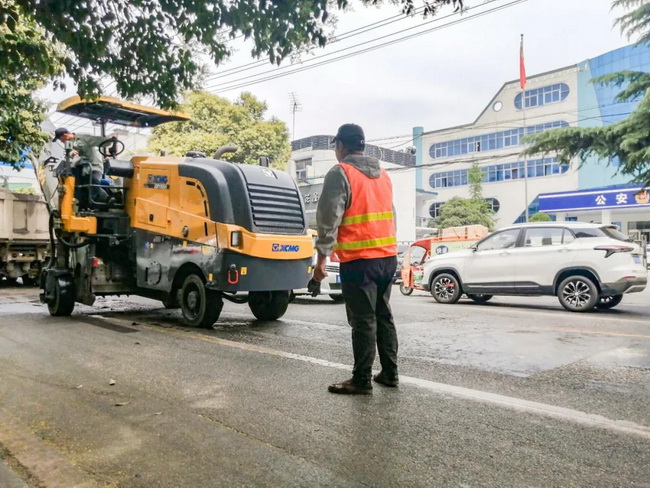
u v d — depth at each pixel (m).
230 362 5.69
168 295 8.50
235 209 7.48
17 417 4.04
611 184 38.88
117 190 9.29
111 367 5.52
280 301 8.70
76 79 4.99
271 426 3.77
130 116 9.86
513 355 6.07
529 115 43.03
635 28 16.03
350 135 4.55
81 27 4.62
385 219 4.51
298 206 8.17
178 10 4.67
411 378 5.04
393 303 12.42
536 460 3.20
